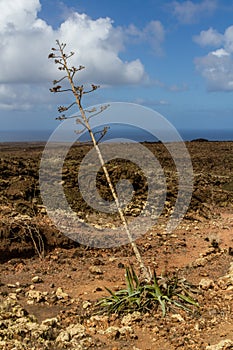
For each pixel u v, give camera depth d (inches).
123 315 285.7
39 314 293.9
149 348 239.0
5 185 608.7
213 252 448.8
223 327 264.2
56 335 248.7
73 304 312.8
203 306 296.7
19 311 279.0
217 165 1261.1
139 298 294.0
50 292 336.5
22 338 237.5
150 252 455.8
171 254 449.1
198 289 329.7
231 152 1519.4
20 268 394.6
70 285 353.7
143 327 266.4
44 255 431.5
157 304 293.9
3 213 493.0
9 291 337.4
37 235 440.8
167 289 305.9
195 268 395.2
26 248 426.0
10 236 426.6
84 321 279.0
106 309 294.2
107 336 251.1
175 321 272.2
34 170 714.2
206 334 255.0
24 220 466.0
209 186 878.4
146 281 318.0
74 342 239.5
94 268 383.2
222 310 290.2
